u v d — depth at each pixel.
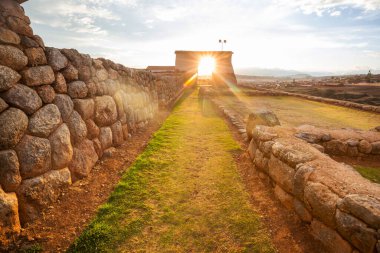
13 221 2.78
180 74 30.95
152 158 5.63
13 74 3.12
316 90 40.97
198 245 2.95
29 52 3.42
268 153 4.32
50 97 3.79
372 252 2.12
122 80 6.95
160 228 3.22
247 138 6.96
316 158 3.47
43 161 3.44
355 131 6.48
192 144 6.84
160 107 13.25
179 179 4.62
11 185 2.93
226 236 3.10
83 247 2.83
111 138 5.77
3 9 3.12
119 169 5.02
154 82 11.38
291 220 3.33
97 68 5.41
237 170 5.11
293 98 22.00
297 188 3.25
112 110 5.93
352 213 2.33
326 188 2.79
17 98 3.16
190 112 12.79
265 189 4.23
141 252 2.81
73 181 4.11
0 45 2.97
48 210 3.37
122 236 3.04
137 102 8.17
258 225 3.31
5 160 2.89
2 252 2.62
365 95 32.59
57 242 2.89
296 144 4.02
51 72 3.84
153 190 4.18
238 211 3.63
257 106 16.02
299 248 2.84
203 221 3.39
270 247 2.91
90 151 4.74
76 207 3.57
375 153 5.90
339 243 2.48
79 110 4.53
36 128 3.40
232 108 14.65
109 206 3.63
